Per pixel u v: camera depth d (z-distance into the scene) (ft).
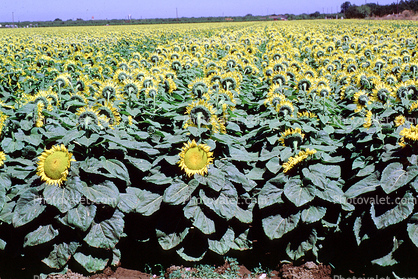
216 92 20.57
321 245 15.16
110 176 13.91
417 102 17.48
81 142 13.89
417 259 13.47
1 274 14.76
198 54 43.88
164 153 16.42
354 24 154.10
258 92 24.85
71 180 13.47
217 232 14.87
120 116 17.85
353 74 28.76
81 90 24.13
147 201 14.69
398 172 13.15
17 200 13.96
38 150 15.30
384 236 13.61
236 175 14.70
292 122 17.49
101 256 14.62
